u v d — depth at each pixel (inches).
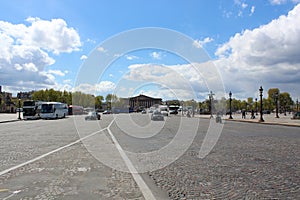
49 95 4522.6
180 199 261.6
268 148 612.4
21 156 500.1
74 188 297.4
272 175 354.0
